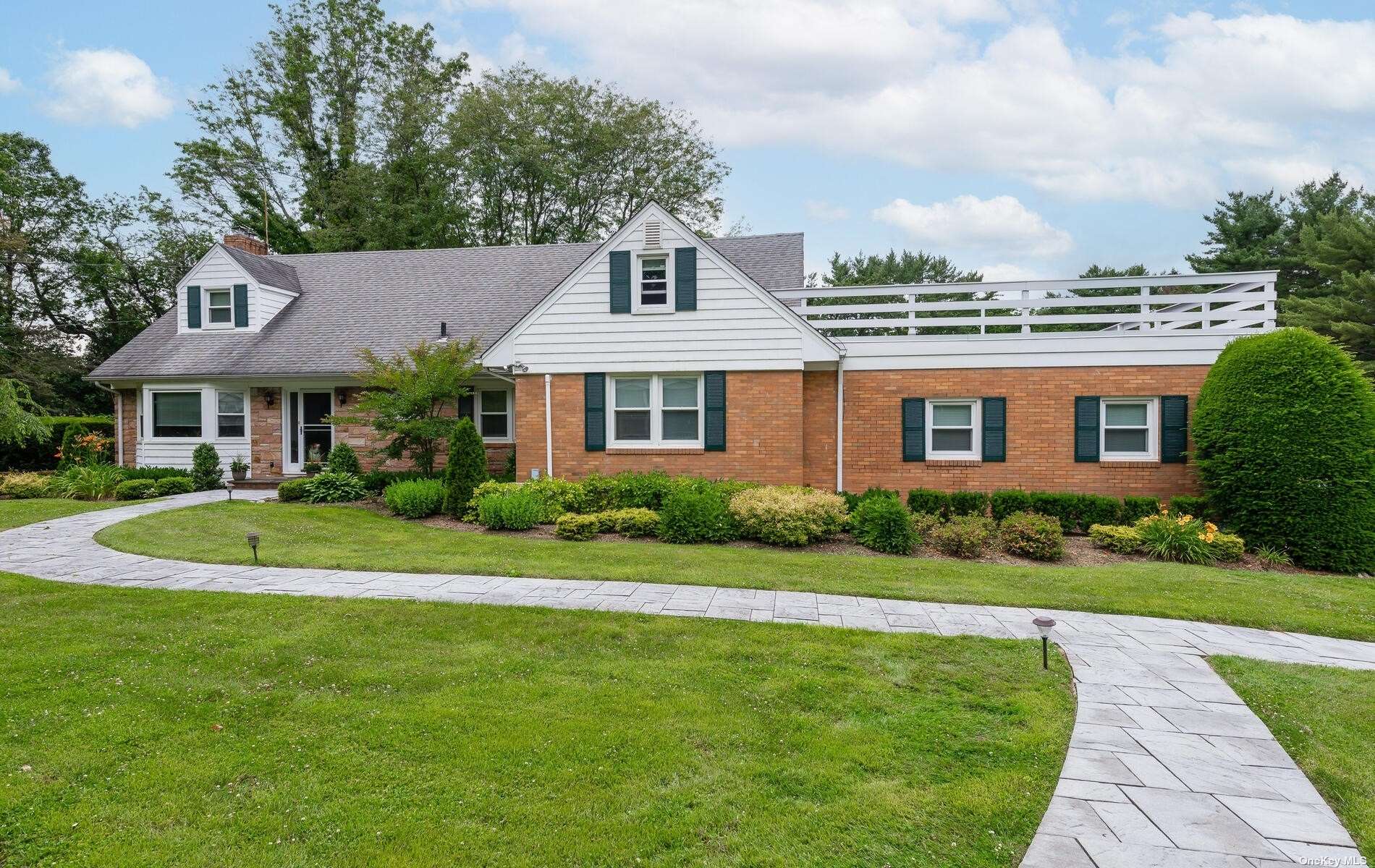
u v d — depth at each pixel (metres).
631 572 8.36
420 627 6.24
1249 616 7.00
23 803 3.42
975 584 8.05
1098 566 9.39
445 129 31.36
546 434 13.51
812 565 8.93
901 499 13.19
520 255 19.84
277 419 17.02
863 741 4.21
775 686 5.05
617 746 4.09
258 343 17.41
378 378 13.82
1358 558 9.55
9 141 27.25
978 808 3.50
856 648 5.83
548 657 5.59
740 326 12.88
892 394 13.21
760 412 12.88
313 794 3.56
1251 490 10.24
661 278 13.27
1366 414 9.76
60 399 26.73
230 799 3.52
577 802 3.52
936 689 5.04
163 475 16.20
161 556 9.09
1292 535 9.88
